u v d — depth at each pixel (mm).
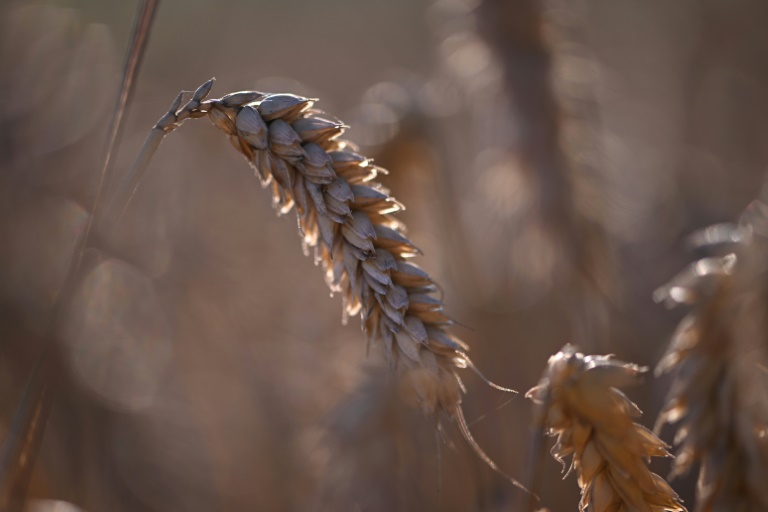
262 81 6312
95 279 3809
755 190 5875
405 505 2654
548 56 3799
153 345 4051
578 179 3711
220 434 4078
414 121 3607
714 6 7250
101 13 5840
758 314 1959
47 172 4020
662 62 8664
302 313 4363
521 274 3746
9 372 3586
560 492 3447
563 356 1639
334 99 8859
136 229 4195
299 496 3617
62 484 3340
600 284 3629
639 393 3824
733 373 1975
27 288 3676
